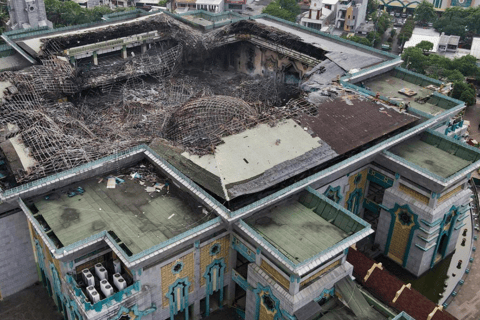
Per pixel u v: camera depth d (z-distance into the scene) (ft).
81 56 378.94
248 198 240.53
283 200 244.83
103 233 211.41
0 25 548.72
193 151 254.68
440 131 333.21
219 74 445.78
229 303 256.32
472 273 292.40
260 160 250.16
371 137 279.90
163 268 215.51
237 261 250.98
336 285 222.89
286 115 283.59
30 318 246.06
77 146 263.70
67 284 216.33
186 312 239.09
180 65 430.61
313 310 210.59
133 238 214.48
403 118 299.79
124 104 344.49
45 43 370.32
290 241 217.56
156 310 223.30
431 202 264.72
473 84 545.03
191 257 224.94
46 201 234.99
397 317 209.36
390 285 238.89
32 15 485.15
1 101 300.61
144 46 417.49
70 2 604.90
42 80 327.88
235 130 265.34
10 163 244.83
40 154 251.39
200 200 233.55
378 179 292.81
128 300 206.49
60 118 296.10
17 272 255.09
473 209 345.51
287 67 424.87
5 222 237.86
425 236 271.49
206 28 438.40
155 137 278.46
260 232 223.10
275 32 418.31
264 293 221.46
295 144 263.90
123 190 244.63
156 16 438.40
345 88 327.88
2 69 357.00
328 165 268.00
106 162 249.75
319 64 368.89
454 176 258.98
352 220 225.56
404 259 288.30
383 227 294.05
